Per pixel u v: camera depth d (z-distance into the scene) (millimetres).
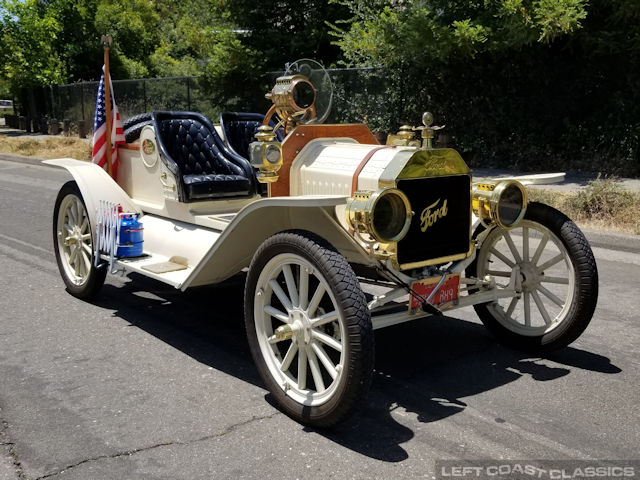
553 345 4090
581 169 12258
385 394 3654
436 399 3596
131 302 5324
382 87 14992
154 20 34875
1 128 29719
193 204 4828
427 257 3641
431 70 13914
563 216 4008
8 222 8711
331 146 4148
